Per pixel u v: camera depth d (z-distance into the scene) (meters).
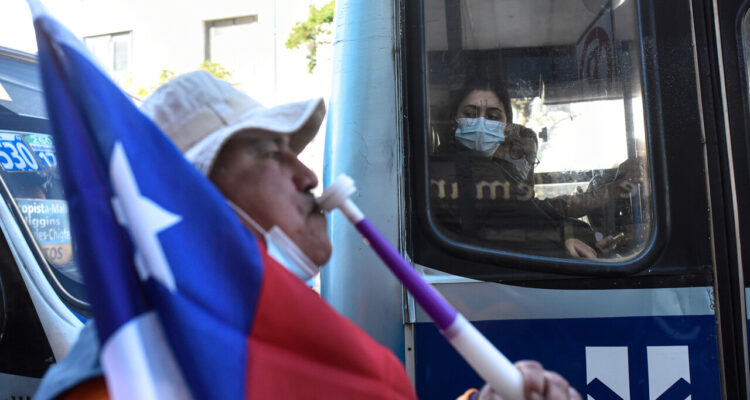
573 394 1.08
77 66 0.86
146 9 15.09
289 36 13.44
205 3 15.03
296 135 1.43
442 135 2.34
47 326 2.84
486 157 2.32
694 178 2.26
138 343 0.79
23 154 3.16
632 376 2.17
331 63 2.50
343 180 1.18
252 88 14.75
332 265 2.28
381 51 2.39
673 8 2.33
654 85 2.30
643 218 2.27
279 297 0.96
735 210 2.23
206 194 0.94
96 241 0.80
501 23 2.38
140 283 0.82
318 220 1.23
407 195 2.30
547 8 2.37
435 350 2.20
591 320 2.20
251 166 1.19
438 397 2.18
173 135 1.20
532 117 2.34
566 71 2.35
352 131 2.35
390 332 2.21
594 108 2.33
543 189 2.30
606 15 2.35
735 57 2.30
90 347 0.97
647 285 2.21
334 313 1.03
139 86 15.08
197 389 0.81
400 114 2.34
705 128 2.28
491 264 2.25
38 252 2.95
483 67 2.36
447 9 2.39
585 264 2.23
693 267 2.22
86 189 0.82
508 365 1.07
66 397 0.93
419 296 1.09
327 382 0.96
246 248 0.95
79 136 0.84
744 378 2.17
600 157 2.31
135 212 0.83
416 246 2.28
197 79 1.24
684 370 2.17
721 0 2.32
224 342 0.86
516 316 2.21
